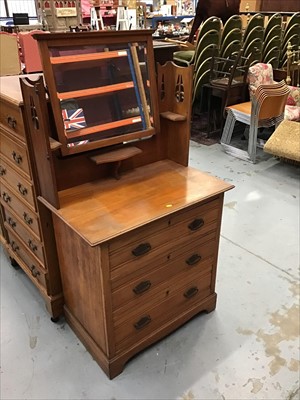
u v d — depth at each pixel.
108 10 4.46
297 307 1.87
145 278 1.44
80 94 1.35
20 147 1.43
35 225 1.58
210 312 1.84
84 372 1.53
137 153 1.51
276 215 2.69
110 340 1.43
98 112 1.42
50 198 1.36
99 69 1.38
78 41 1.31
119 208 1.36
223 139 3.86
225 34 3.86
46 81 1.26
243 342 1.67
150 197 1.44
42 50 1.23
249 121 3.52
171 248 1.47
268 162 3.61
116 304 1.38
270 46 4.37
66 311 1.72
